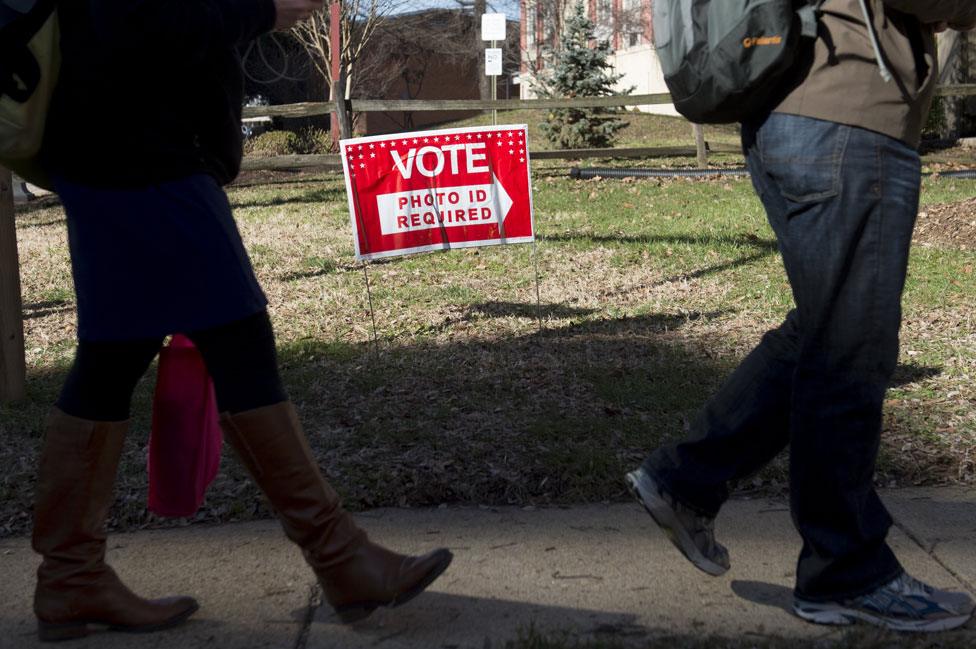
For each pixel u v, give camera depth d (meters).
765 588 2.72
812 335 2.36
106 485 2.47
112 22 2.09
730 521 3.21
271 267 7.93
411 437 3.95
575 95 18.70
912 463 3.61
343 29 21.95
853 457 2.37
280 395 2.39
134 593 2.64
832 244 2.30
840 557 2.42
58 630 2.49
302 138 19.61
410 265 7.75
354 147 5.04
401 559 2.45
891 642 2.36
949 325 5.59
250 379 2.35
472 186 5.19
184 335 2.42
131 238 2.24
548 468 3.58
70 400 2.41
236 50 2.39
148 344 2.42
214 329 2.32
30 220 11.57
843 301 2.32
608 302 6.39
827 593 2.47
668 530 2.60
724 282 6.85
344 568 2.41
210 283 2.27
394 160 5.09
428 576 2.44
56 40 2.17
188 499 2.49
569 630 2.47
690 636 2.41
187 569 2.95
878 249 2.30
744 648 2.32
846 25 2.28
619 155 14.86
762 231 8.80
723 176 13.14
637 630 2.48
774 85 2.31
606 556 2.96
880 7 2.27
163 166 2.24
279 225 10.18
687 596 2.69
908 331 5.48
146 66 2.18
